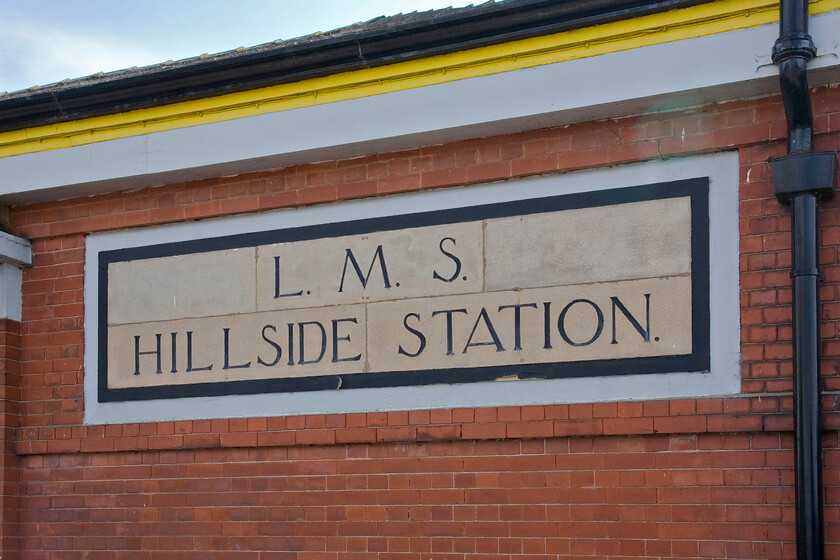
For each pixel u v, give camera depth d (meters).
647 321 6.01
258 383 6.98
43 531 7.52
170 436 7.17
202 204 7.32
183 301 7.31
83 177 7.43
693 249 5.97
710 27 5.82
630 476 5.92
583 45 6.09
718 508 5.70
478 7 6.21
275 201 7.08
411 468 6.47
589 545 5.96
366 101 6.63
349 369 6.72
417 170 6.70
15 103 7.43
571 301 6.21
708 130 6.00
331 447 6.72
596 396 6.06
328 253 6.92
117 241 7.62
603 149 6.22
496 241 6.46
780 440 5.62
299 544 6.70
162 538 7.12
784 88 5.60
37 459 7.63
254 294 7.10
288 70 6.77
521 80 6.23
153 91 7.13
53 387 7.65
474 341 6.41
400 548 6.42
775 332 5.71
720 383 5.79
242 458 6.97
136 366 7.40
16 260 7.75
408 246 6.69
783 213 5.79
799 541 5.37
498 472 6.24
